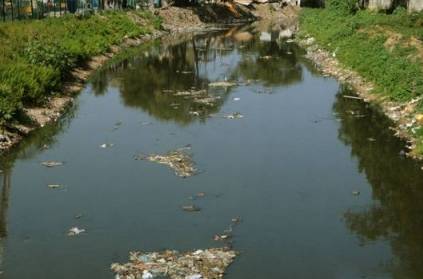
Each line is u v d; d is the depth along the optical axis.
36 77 22.84
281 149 17.73
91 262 11.03
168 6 59.28
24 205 13.64
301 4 81.00
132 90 26.31
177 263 10.95
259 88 26.89
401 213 13.37
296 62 34.81
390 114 21.22
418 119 19.23
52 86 23.91
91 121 20.94
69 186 14.81
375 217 13.16
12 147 17.86
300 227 12.60
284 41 46.38
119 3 54.56
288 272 10.73
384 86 23.77
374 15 39.91
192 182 15.10
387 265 11.08
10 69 21.69
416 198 14.19
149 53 38.84
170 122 20.78
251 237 12.12
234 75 30.45
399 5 43.56
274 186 14.89
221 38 48.78
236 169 16.03
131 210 13.39
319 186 14.91
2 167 16.17
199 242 11.85
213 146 18.00
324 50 36.94
